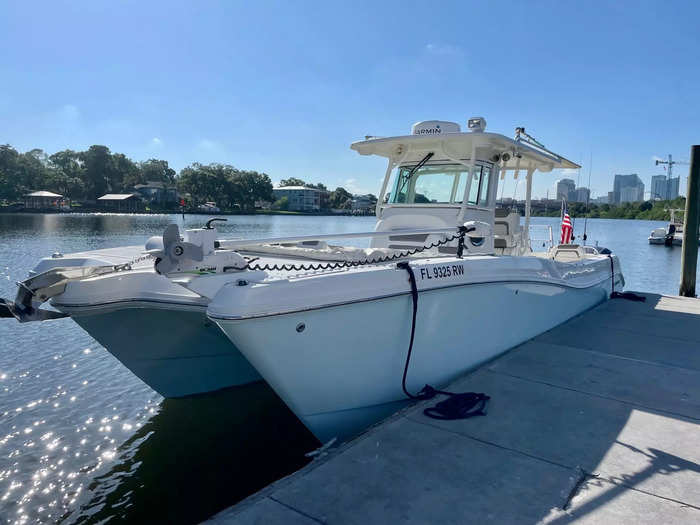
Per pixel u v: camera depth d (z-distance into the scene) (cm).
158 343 485
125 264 400
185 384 541
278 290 313
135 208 10200
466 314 440
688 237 1092
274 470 435
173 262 327
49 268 422
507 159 601
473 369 473
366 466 293
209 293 337
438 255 482
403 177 607
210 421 525
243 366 570
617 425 351
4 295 1077
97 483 411
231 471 432
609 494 265
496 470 289
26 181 10162
